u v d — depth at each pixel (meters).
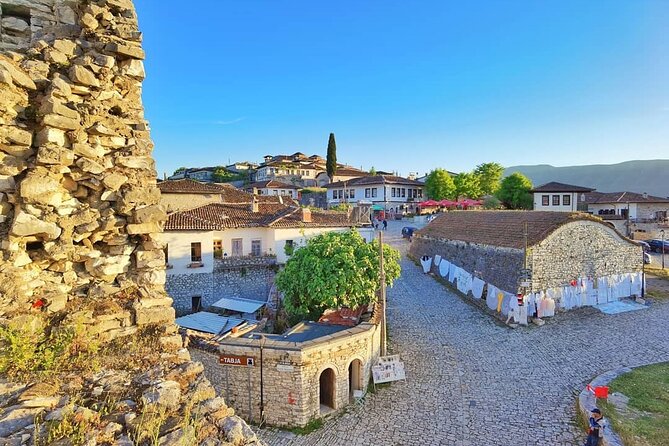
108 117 5.89
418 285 36.56
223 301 27.47
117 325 5.42
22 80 5.20
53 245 5.25
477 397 17.78
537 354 22.31
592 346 23.38
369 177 79.19
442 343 23.83
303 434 15.05
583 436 14.77
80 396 4.23
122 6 6.37
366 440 14.73
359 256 23.05
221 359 15.93
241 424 4.32
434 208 74.12
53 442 3.54
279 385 15.58
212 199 42.81
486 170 82.56
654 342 23.95
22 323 4.71
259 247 33.25
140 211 5.90
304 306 22.14
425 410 16.75
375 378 18.45
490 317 28.45
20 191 5.00
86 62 5.72
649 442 13.12
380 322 20.61
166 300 5.99
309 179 94.94
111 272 5.71
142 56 6.33
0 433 3.54
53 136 5.23
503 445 14.35
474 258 34.12
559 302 29.34
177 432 3.94
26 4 7.33
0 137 4.98
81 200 5.66
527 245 28.28
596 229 31.12
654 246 51.12
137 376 4.75
